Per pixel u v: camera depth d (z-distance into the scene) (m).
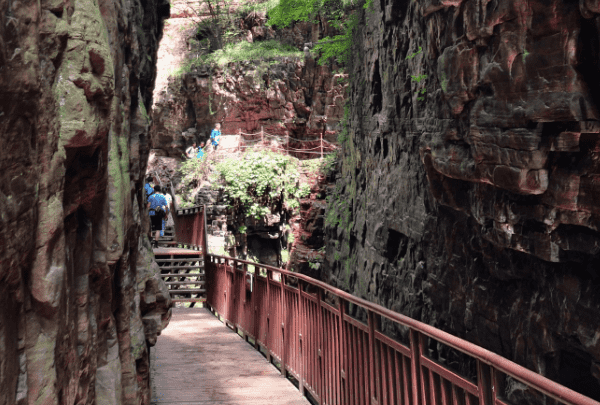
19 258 1.54
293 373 5.49
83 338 2.25
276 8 13.02
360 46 9.16
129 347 3.02
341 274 10.43
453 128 4.40
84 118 1.93
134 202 3.60
